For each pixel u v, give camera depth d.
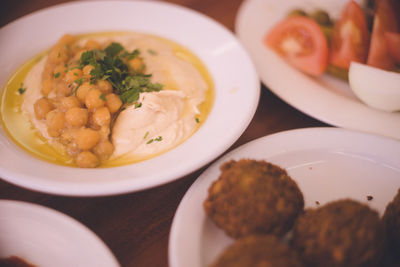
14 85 0.29
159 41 0.33
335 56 0.31
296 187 0.21
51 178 0.21
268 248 0.18
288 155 0.24
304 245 0.19
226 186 0.20
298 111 0.30
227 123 0.25
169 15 0.33
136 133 0.25
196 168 0.22
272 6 0.38
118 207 0.23
